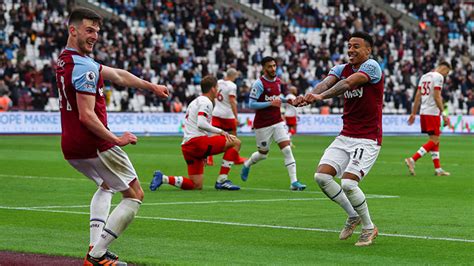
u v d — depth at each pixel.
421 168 21.84
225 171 16.06
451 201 14.23
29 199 14.28
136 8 46.66
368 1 56.31
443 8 57.66
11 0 44.56
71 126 7.91
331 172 9.81
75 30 7.80
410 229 10.87
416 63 51.59
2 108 37.31
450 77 50.50
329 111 46.00
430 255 8.88
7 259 8.45
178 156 25.45
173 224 11.23
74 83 7.69
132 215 8.09
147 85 8.49
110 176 8.03
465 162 24.16
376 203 13.90
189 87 43.50
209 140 15.82
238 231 10.61
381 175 19.69
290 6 52.38
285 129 16.44
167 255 8.81
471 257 8.76
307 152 28.11
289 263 8.35
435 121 19.48
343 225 11.20
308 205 13.52
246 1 51.72
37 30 43.59
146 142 33.41
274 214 12.34
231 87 20.61
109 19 43.91
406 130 45.44
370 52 9.81
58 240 9.81
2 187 16.30
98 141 7.90
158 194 15.19
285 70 47.38
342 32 51.78
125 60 42.47
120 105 40.72
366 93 9.71
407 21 56.56
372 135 9.77
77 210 12.76
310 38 52.19
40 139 34.16
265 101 16.50
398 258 8.70
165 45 45.47
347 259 8.62
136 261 8.40
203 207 13.19
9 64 38.84
